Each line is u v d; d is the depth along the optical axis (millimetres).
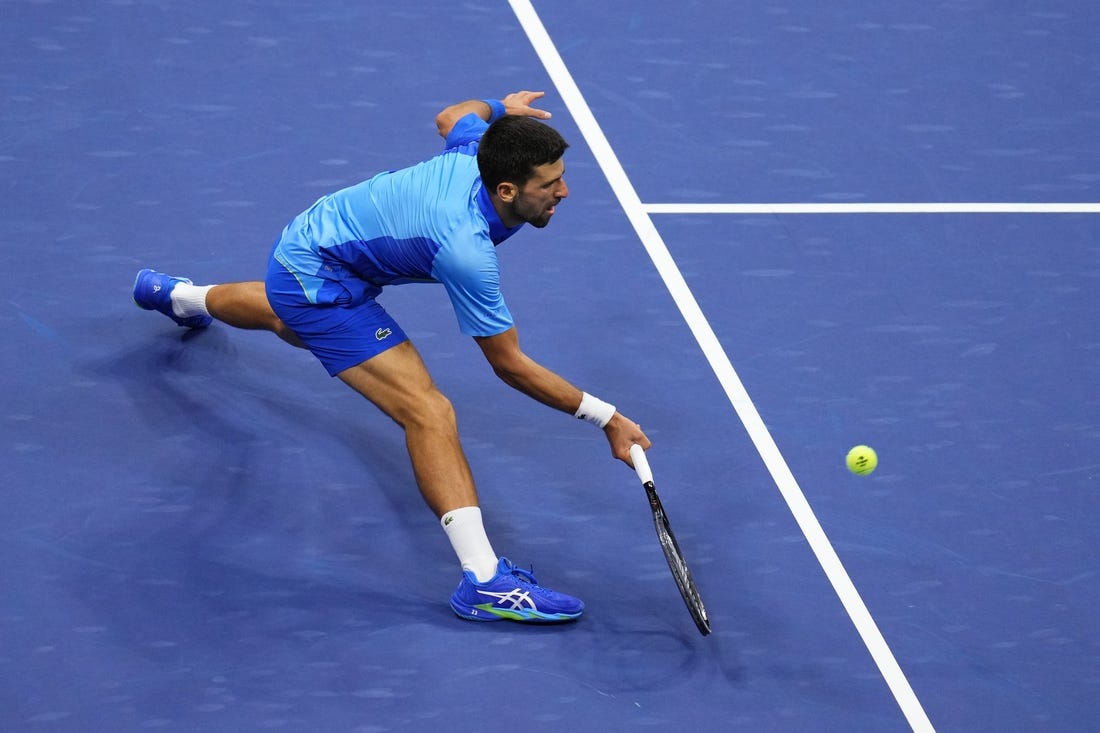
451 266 19000
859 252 26906
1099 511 22188
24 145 27359
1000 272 26703
